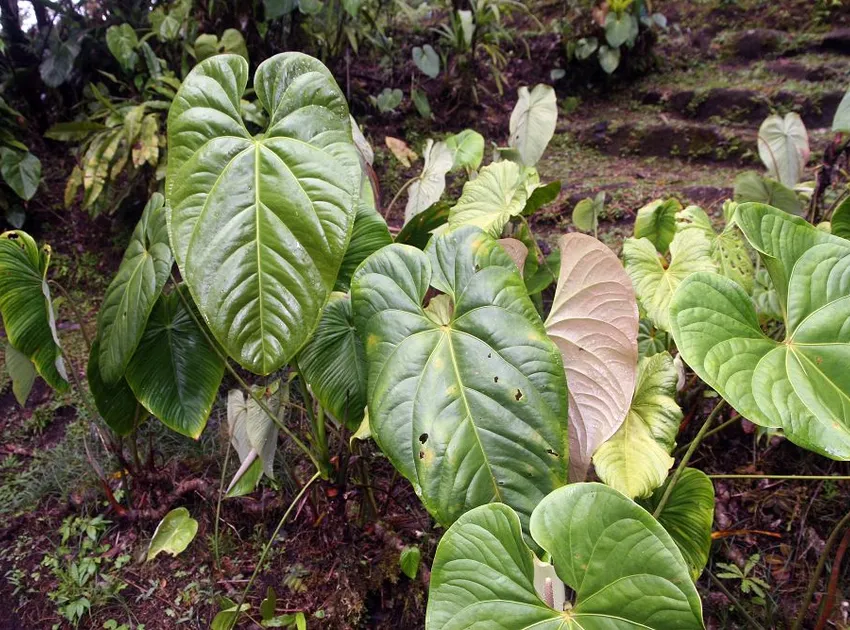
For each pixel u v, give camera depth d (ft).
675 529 4.14
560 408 3.10
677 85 14.01
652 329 5.38
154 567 5.58
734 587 5.04
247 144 3.53
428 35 14.40
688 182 10.68
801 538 5.34
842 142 6.13
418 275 3.37
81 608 5.11
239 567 5.49
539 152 6.75
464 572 2.54
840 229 4.67
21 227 10.50
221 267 3.41
